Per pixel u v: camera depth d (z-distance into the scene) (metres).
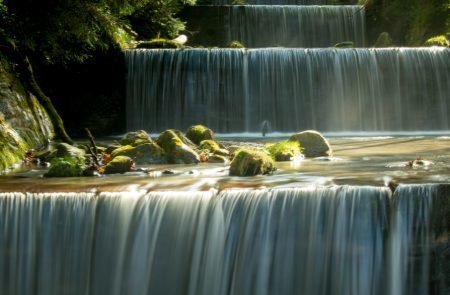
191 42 26.11
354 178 8.70
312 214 7.70
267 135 18.72
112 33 16.95
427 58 19.56
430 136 16.97
